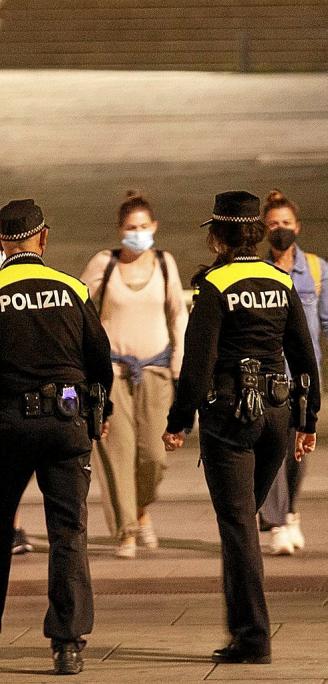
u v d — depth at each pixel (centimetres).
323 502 2930
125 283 2552
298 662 1855
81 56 11181
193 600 2264
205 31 11062
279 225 2542
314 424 1931
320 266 2589
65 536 1822
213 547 2625
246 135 8394
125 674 1816
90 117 9006
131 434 2550
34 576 2455
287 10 10950
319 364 2586
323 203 6706
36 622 2167
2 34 11256
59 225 6562
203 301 1825
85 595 1830
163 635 2039
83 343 1839
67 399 1788
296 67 10931
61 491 1816
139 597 2291
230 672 1809
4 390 1792
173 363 2572
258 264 1869
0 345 1791
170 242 6075
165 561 2525
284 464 2511
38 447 1792
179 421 1839
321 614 2141
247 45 10950
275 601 2234
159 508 2931
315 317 2572
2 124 8838
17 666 1881
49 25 11206
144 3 11119
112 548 2644
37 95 9669
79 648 1839
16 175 7669
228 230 1856
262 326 1845
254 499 1867
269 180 7306
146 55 11156
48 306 1808
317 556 2520
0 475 1822
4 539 1834
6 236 1848
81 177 7600
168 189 7238
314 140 8181
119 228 2548
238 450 1845
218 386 1839
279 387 1852
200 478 3192
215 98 9506
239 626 1855
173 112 9075
